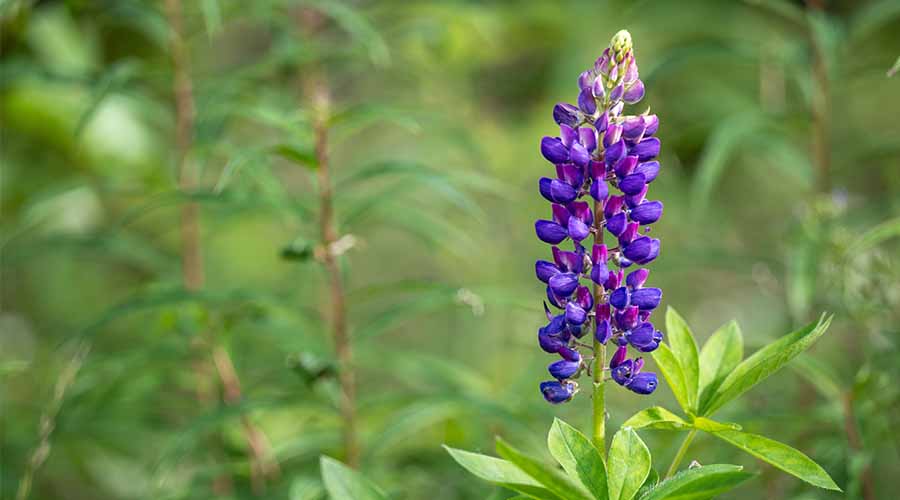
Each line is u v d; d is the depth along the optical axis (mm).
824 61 1620
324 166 1458
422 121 1636
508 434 1565
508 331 2105
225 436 1600
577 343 1177
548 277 1175
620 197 1166
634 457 1150
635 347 1166
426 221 1568
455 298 1486
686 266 1733
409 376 1651
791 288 1567
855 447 1431
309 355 1461
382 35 1775
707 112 2158
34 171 2076
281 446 1498
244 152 1367
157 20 1597
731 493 1608
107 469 1867
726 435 1172
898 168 1756
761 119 1606
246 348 1709
